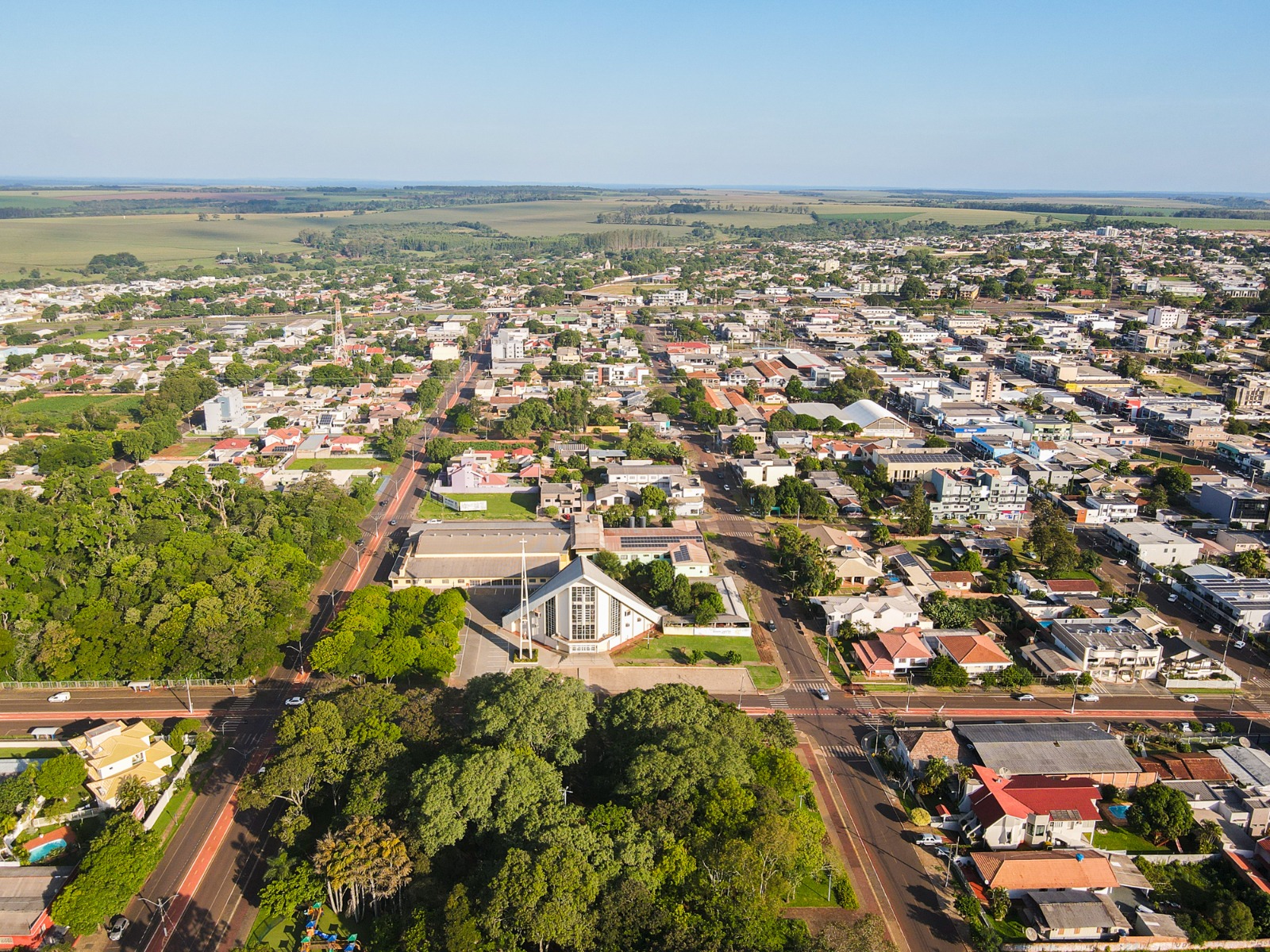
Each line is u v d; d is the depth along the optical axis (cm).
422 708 16938
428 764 15388
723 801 14162
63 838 15512
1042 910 13750
